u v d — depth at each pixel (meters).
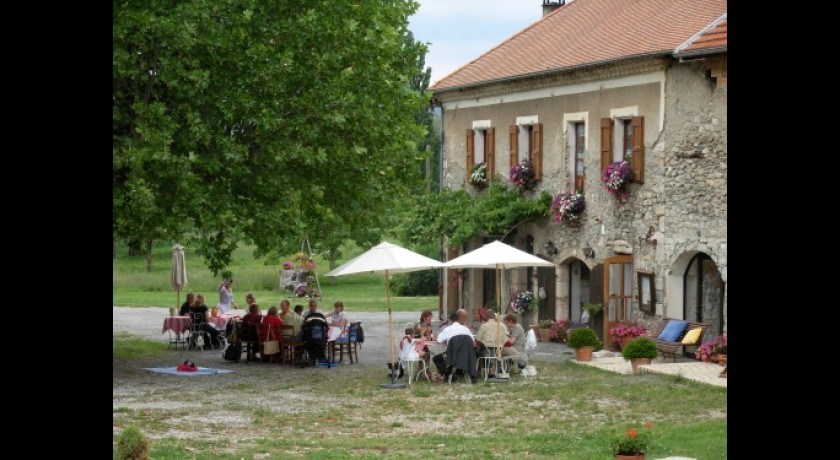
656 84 25.95
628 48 26.98
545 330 29.98
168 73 21.80
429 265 22.53
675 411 17.77
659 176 25.89
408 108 26.92
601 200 28.25
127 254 69.69
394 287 52.28
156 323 37.22
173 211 22.11
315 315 25.14
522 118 31.61
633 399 19.12
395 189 27.23
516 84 31.58
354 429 16.39
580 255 29.16
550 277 30.84
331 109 23.95
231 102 22.77
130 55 21.42
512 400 19.41
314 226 27.77
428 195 33.69
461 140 34.88
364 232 52.88
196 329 29.11
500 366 22.67
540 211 30.34
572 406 18.52
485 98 33.47
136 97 21.97
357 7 25.16
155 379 22.61
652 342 22.92
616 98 27.56
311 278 50.53
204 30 22.31
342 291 54.56
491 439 15.20
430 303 46.28
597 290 28.31
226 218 23.22
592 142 28.61
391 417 17.61
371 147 25.53
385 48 25.23
